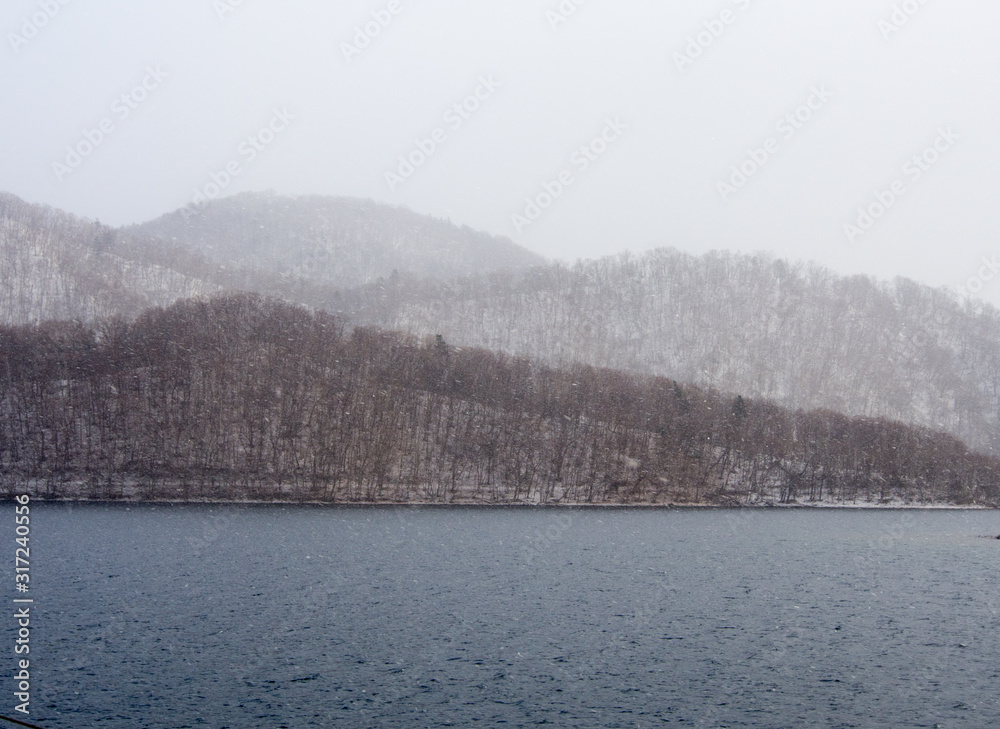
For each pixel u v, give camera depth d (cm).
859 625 6203
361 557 8638
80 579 7181
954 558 9669
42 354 15075
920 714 4412
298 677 4753
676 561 8962
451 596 6838
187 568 7806
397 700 4441
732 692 4678
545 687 4688
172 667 4869
